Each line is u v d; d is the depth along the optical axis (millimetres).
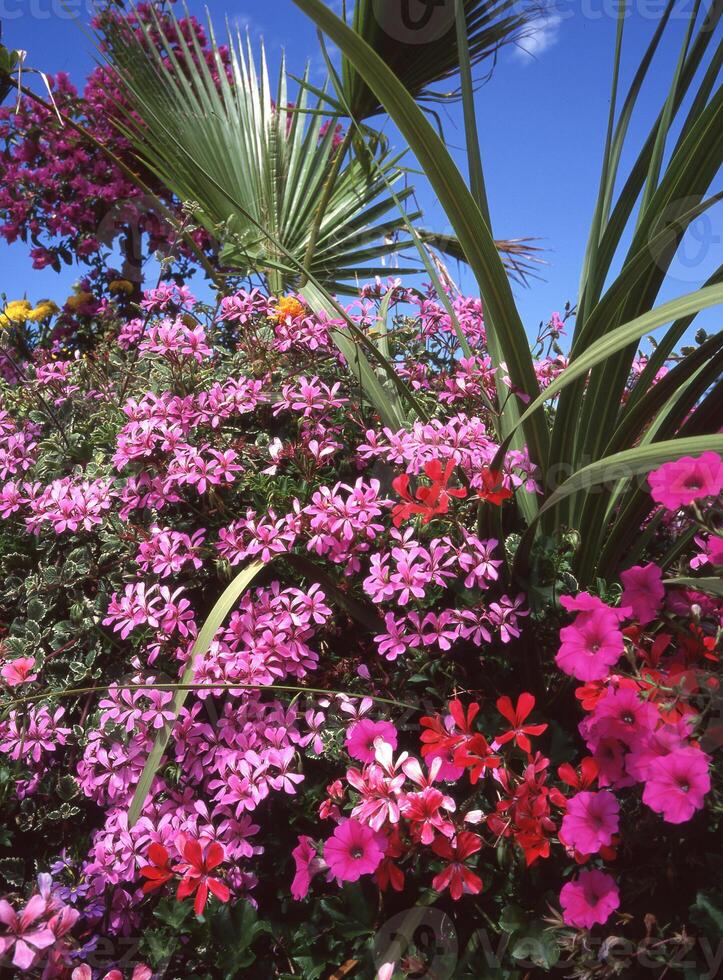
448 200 1293
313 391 1675
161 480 1623
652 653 1195
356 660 1472
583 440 1616
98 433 1905
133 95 3070
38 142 4527
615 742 1133
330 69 1967
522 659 1403
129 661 1572
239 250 2873
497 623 1354
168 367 1845
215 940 1199
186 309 2072
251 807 1256
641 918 1138
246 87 3766
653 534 1595
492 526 1440
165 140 3203
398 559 1374
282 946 1252
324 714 1398
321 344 1818
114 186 4371
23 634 1681
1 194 4445
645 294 1490
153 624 1435
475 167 1531
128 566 1646
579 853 1092
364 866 1105
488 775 1305
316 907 1247
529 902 1197
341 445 1671
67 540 1800
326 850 1128
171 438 1633
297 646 1405
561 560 1456
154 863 1163
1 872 1368
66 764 1546
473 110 1527
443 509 1371
